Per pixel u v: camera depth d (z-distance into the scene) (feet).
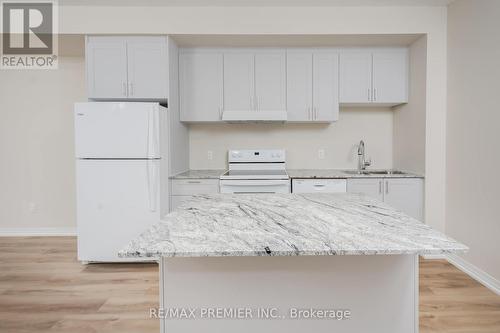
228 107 12.52
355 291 4.68
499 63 8.48
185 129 13.47
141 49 11.25
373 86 12.43
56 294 8.76
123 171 10.46
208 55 12.45
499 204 8.54
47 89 13.79
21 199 14.02
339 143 13.88
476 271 9.52
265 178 11.41
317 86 12.47
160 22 11.03
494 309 7.86
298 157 13.93
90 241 10.62
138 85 11.30
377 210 5.55
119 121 10.36
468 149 9.83
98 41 11.26
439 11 10.96
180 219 4.94
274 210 5.56
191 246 3.72
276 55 12.46
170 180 11.57
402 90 12.44
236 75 12.48
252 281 4.65
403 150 12.89
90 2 10.74
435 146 11.14
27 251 12.07
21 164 13.96
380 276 4.67
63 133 13.89
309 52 12.44
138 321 7.45
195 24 11.07
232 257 4.64
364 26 11.04
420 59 11.46
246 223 4.71
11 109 13.83
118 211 10.53
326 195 7.14
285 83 12.50
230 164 13.56
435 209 11.24
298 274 4.65
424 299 8.35
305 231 4.29
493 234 8.77
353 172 13.05
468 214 9.86
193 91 12.50
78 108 10.37
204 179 11.62
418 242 3.80
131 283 9.44
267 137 13.91
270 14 11.07
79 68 13.78
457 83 10.39
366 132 13.83
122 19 11.03
